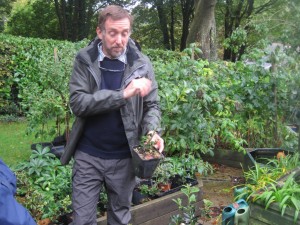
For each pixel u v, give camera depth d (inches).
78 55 95.0
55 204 127.3
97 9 877.2
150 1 856.9
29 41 364.2
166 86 176.6
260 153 188.9
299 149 163.9
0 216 60.5
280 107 204.7
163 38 911.0
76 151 100.1
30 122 193.6
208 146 206.8
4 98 364.8
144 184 146.0
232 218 117.2
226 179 196.5
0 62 351.6
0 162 68.2
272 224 102.3
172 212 137.3
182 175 154.2
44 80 176.7
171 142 174.4
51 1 872.3
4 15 820.6
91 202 98.3
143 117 102.7
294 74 193.5
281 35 197.9
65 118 186.9
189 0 851.4
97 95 89.1
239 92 207.0
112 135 96.8
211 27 374.6
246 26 235.0
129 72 95.7
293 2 193.0
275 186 109.3
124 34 91.9
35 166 143.9
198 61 204.8
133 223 126.3
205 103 181.2
